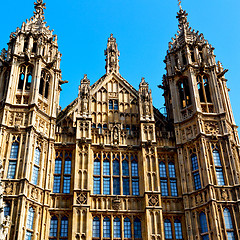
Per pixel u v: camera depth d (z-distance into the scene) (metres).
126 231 39.38
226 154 43.12
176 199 41.97
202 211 40.00
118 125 45.94
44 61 47.28
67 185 41.41
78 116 44.84
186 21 56.69
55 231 38.53
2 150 40.00
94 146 44.00
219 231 37.78
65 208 39.66
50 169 41.59
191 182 42.28
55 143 43.38
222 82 50.56
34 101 43.31
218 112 46.16
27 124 41.97
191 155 44.03
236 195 40.09
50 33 51.84
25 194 37.34
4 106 42.44
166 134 46.53
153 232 38.47
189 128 45.72
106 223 39.56
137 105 48.97
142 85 48.78
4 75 46.66
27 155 39.62
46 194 39.72
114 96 49.44
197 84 48.72
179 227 40.50
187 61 50.25
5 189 37.44
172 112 51.34
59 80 50.22
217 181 41.22
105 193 41.50
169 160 44.84
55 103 45.94
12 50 48.72
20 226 35.34
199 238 38.81
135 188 42.25
